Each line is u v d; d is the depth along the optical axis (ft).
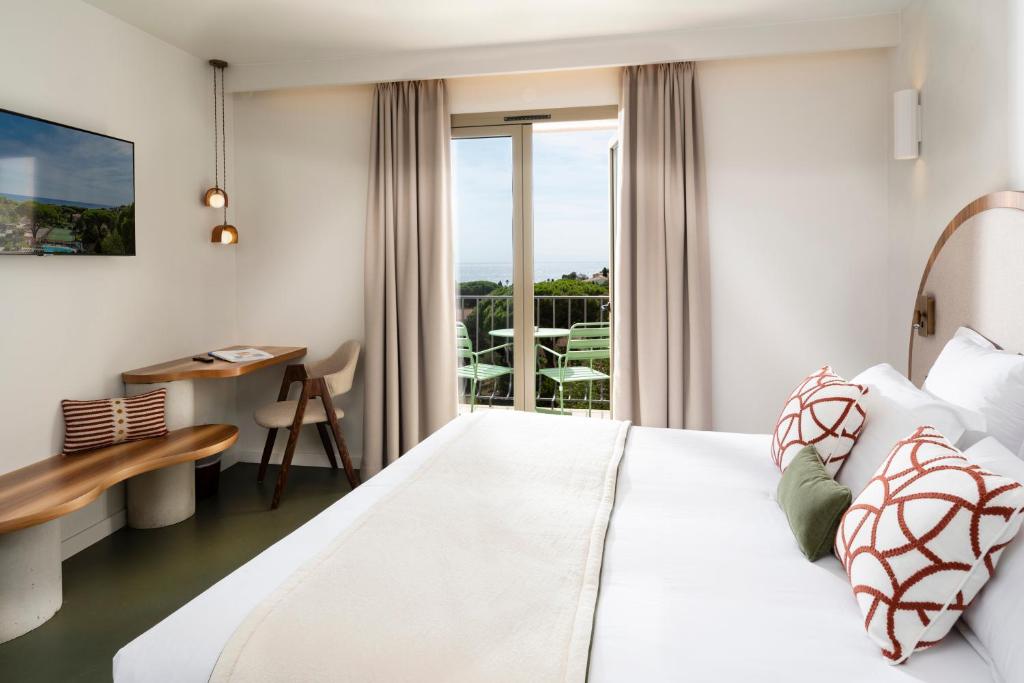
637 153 11.92
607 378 14.65
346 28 11.07
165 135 11.69
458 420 9.41
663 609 4.42
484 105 12.84
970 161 8.48
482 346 13.53
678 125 11.66
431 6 10.16
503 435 8.41
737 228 11.94
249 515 11.15
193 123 12.46
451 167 13.05
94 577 8.87
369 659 3.77
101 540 10.11
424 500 6.10
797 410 6.94
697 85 11.73
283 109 13.53
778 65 11.64
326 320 13.65
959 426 5.84
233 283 13.91
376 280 12.94
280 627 4.03
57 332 9.46
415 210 12.79
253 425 14.10
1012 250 7.20
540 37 11.59
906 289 10.68
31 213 8.67
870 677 3.75
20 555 7.41
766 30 11.10
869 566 4.23
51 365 9.36
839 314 11.72
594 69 12.37
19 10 8.76
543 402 15.55
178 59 12.00
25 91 8.87
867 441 6.25
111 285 10.48
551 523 5.70
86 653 7.08
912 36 10.24
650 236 11.98
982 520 3.88
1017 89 7.38
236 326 13.97
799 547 5.41
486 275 13.34
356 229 13.39
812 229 11.72
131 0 9.80
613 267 13.33
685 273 11.96
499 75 12.74
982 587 4.00
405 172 12.86
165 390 10.71
